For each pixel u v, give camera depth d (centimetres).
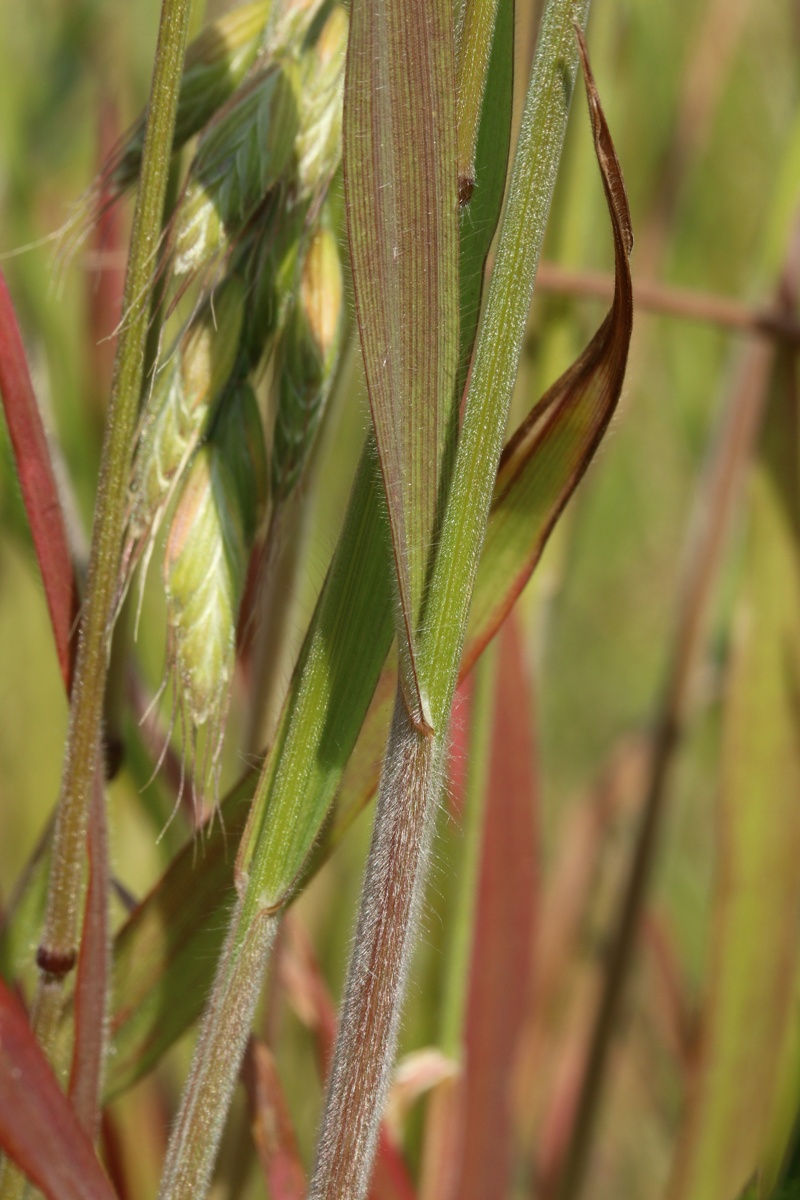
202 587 25
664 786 40
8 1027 25
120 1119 31
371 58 24
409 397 24
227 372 25
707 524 40
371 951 25
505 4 25
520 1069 42
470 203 25
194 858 27
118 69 40
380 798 25
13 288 36
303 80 25
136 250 25
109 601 25
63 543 26
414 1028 33
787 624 34
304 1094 37
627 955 40
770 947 34
